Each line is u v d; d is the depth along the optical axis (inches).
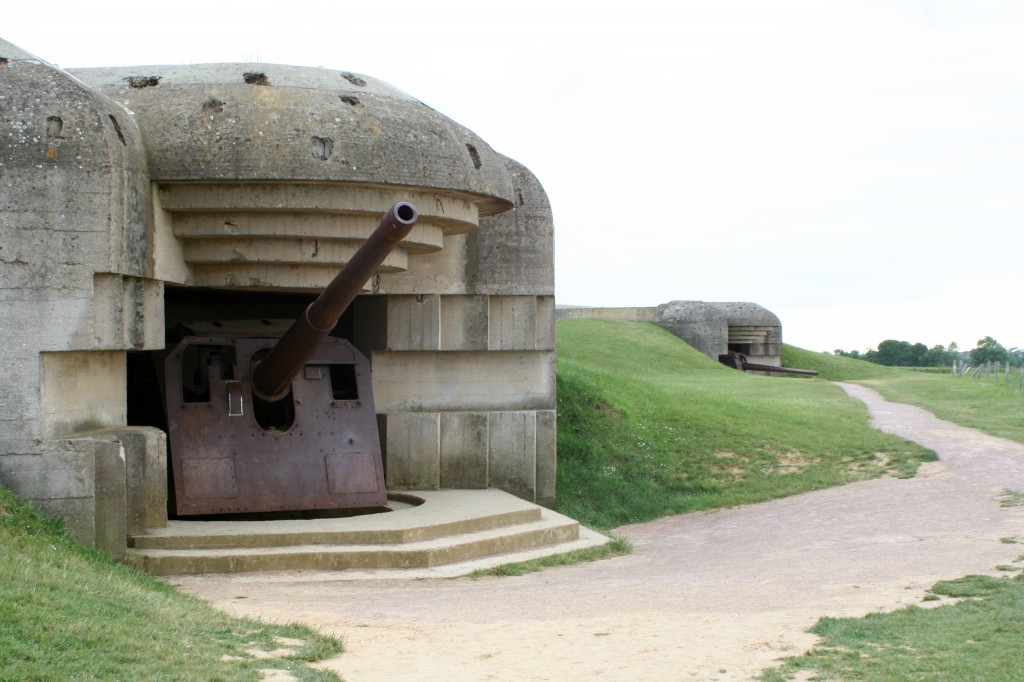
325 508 489.7
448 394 594.6
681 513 593.9
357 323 629.0
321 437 501.0
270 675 254.8
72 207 399.2
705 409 809.5
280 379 487.2
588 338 1553.9
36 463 391.9
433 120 498.3
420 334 578.9
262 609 343.3
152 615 294.5
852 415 874.1
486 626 315.0
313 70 502.6
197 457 474.9
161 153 449.4
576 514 589.3
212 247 480.4
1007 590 327.6
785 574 384.8
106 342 410.3
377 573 410.6
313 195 465.1
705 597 350.0
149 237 448.1
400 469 581.3
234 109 458.9
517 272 591.5
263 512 495.5
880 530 467.2
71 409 413.7
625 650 281.0
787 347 1876.2
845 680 249.4
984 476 594.2
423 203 489.7
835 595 338.6
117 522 400.5
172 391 483.2
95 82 485.1
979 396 1068.5
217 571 404.2
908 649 270.4
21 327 393.7
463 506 505.7
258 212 469.1
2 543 341.7
